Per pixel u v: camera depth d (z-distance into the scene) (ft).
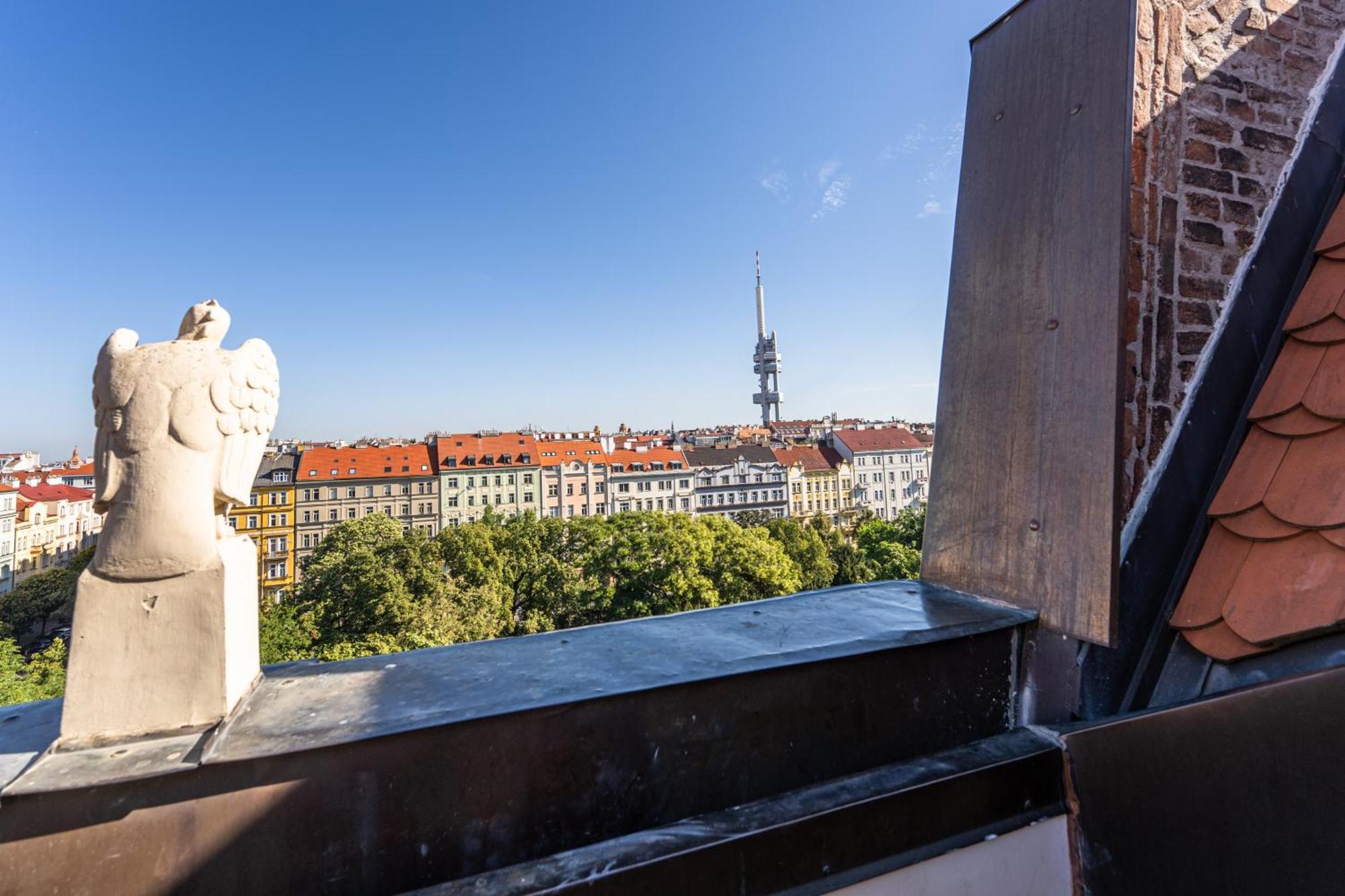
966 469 5.46
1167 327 4.82
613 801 3.16
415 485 176.55
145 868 2.48
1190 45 5.16
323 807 2.68
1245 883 3.03
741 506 197.26
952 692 4.25
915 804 3.49
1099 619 4.07
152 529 2.78
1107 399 4.22
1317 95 5.82
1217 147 5.23
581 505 186.19
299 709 2.98
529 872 2.83
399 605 87.04
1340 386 4.23
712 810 3.35
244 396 3.10
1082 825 3.85
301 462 172.86
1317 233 5.42
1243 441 4.85
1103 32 4.54
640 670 3.47
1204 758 3.22
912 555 138.72
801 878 3.14
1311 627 3.38
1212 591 4.26
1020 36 5.39
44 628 150.30
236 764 2.55
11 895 2.35
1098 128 4.49
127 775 2.43
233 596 2.99
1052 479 4.59
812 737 3.68
